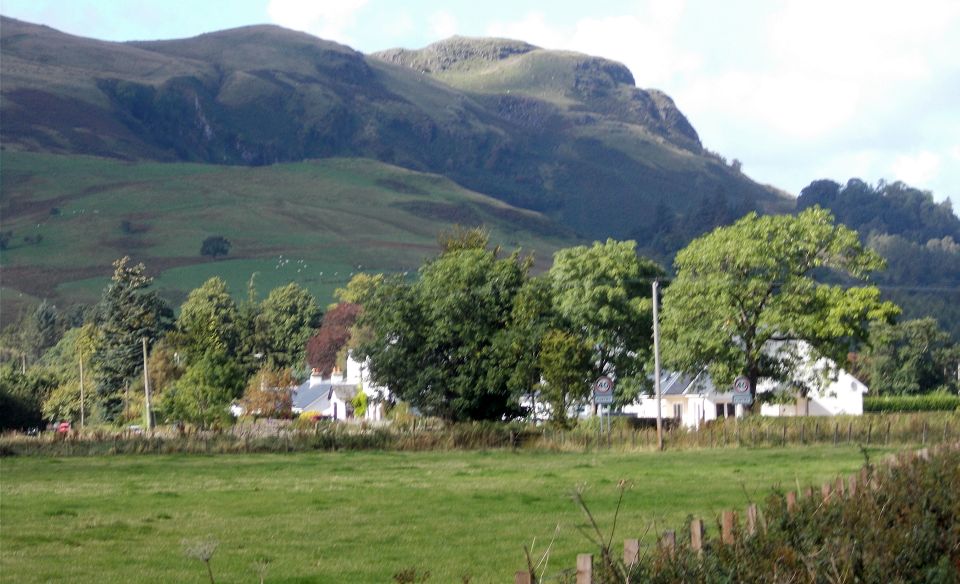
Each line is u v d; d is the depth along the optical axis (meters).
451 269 72.94
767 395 71.00
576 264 77.06
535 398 69.62
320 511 31.11
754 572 11.32
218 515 30.31
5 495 36.84
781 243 68.19
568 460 52.22
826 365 69.75
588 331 75.31
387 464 50.94
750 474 41.34
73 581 19.92
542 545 23.88
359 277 168.12
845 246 68.81
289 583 19.55
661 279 78.56
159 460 55.09
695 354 68.56
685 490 35.28
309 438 61.59
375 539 25.25
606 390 59.00
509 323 71.94
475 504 32.47
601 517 28.61
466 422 67.81
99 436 63.00
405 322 72.19
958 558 14.20
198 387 82.00
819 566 11.80
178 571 20.97
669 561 10.85
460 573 20.28
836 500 14.76
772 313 67.38
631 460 51.19
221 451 60.56
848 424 60.72
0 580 19.98
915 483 17.20
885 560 12.59
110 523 28.47
